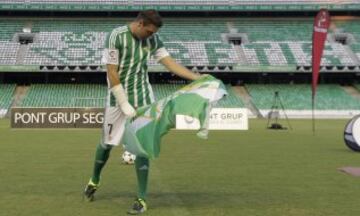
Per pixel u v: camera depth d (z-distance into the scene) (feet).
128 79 21.01
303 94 167.02
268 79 178.09
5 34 170.91
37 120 89.04
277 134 78.43
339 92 169.78
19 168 35.81
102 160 22.67
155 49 21.57
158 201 23.36
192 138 68.74
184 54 167.02
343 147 55.42
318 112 157.69
